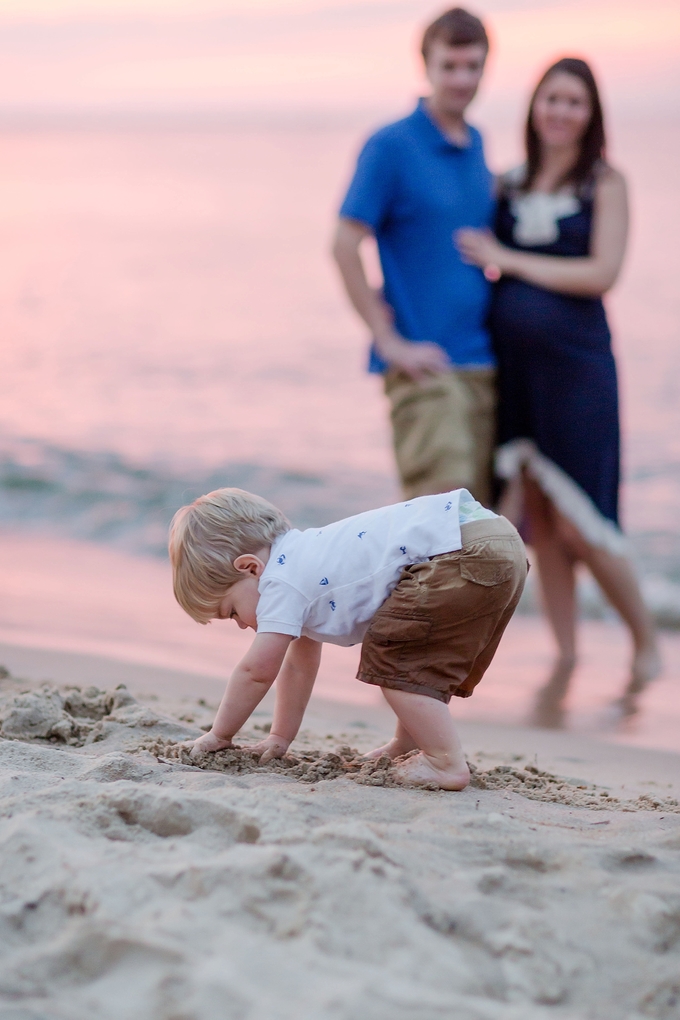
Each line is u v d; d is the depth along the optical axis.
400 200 4.81
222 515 2.71
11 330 15.04
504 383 4.93
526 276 4.82
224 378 12.36
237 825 2.05
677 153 48.22
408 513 2.69
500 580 2.56
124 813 2.11
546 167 4.96
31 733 2.99
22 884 1.81
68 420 10.48
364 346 14.10
